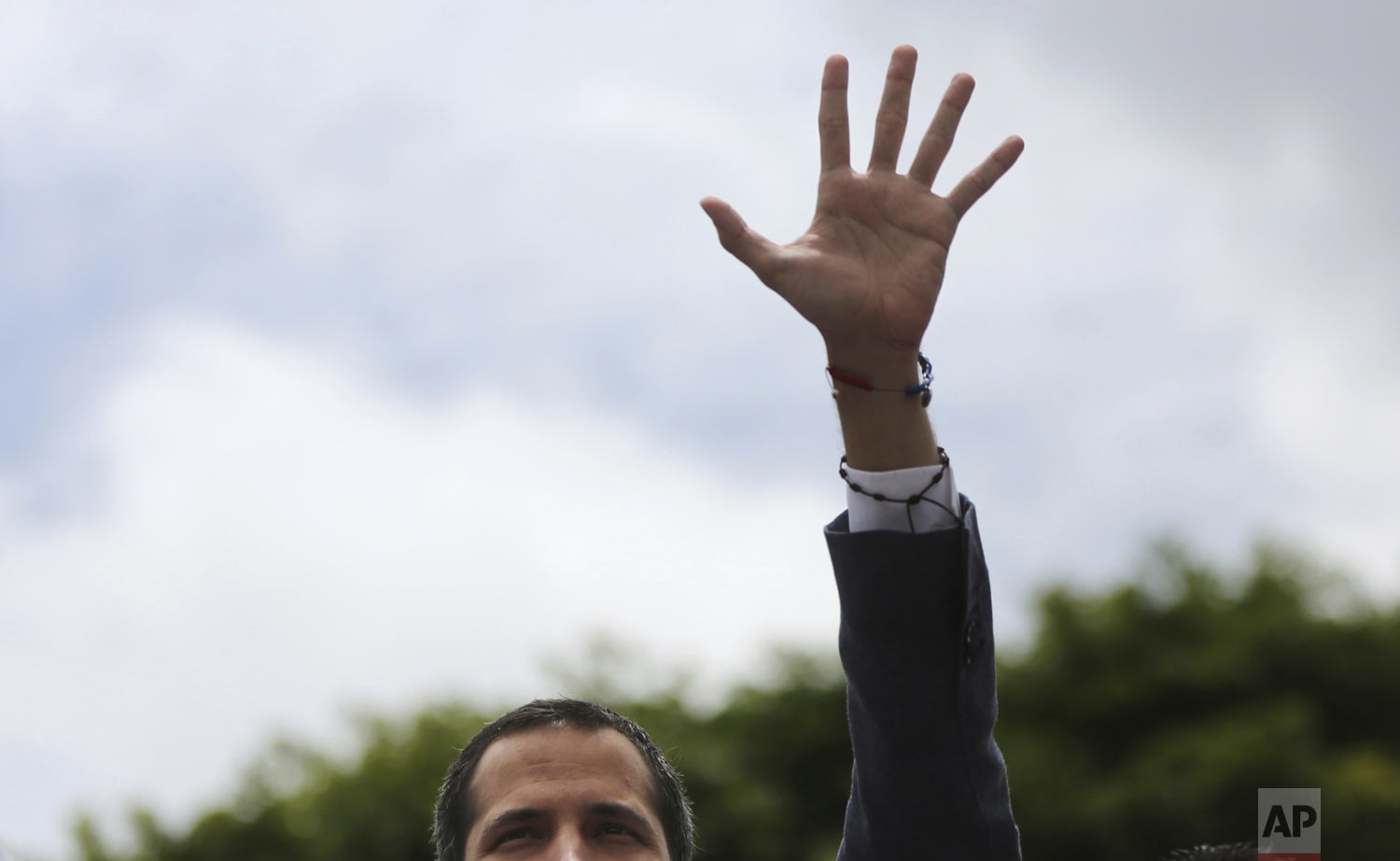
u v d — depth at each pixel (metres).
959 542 4.23
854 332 4.32
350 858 21.55
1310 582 26.39
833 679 24.23
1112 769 24.67
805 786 23.64
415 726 22.64
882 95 4.55
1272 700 24.91
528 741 4.66
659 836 4.62
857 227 4.42
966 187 4.46
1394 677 25.11
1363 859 22.41
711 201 4.36
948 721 4.27
